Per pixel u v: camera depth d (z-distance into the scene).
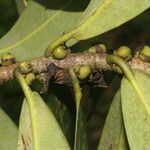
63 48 0.33
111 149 0.35
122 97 0.32
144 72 0.33
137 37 0.69
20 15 0.39
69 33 0.33
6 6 0.77
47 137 0.32
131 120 0.31
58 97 0.35
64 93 0.35
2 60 0.34
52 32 0.36
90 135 0.77
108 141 0.35
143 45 0.34
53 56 0.33
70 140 0.35
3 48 0.36
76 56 0.34
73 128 0.36
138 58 0.33
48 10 0.36
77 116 0.32
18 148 0.32
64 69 0.33
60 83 0.34
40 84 0.34
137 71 0.32
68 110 0.36
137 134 0.31
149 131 0.31
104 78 0.35
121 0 0.32
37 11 0.36
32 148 0.32
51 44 0.33
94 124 0.74
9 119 0.36
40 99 0.32
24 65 0.33
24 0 0.39
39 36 0.36
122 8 0.32
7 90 0.77
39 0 0.36
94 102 0.37
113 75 0.35
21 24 0.36
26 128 0.32
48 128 0.32
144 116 0.31
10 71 0.34
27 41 0.36
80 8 0.36
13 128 0.36
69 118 0.35
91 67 0.34
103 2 0.32
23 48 0.36
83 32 0.32
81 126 0.32
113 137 0.35
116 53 0.33
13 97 0.78
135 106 0.32
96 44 0.35
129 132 0.31
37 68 0.33
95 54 0.34
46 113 0.32
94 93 0.37
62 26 0.36
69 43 0.34
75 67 0.33
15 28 0.36
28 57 0.36
